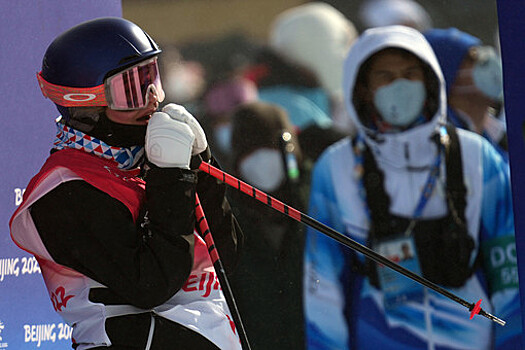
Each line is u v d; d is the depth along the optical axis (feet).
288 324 51.93
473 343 52.19
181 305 26.73
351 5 51.52
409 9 51.60
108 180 26.05
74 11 42.01
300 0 51.24
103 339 25.67
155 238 25.41
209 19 50.72
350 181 52.03
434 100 51.75
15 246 37.52
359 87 51.62
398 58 51.37
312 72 51.34
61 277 26.48
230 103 51.13
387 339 51.98
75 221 25.44
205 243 27.94
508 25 51.34
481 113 52.08
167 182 25.55
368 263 51.98
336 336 51.98
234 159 51.34
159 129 25.95
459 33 51.75
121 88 26.61
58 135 27.55
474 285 52.42
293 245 51.98
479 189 52.26
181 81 50.65
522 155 51.34
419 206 52.08
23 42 38.68
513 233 52.21
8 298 37.04
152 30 50.19
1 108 37.29
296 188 51.78
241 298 51.70
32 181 26.58
